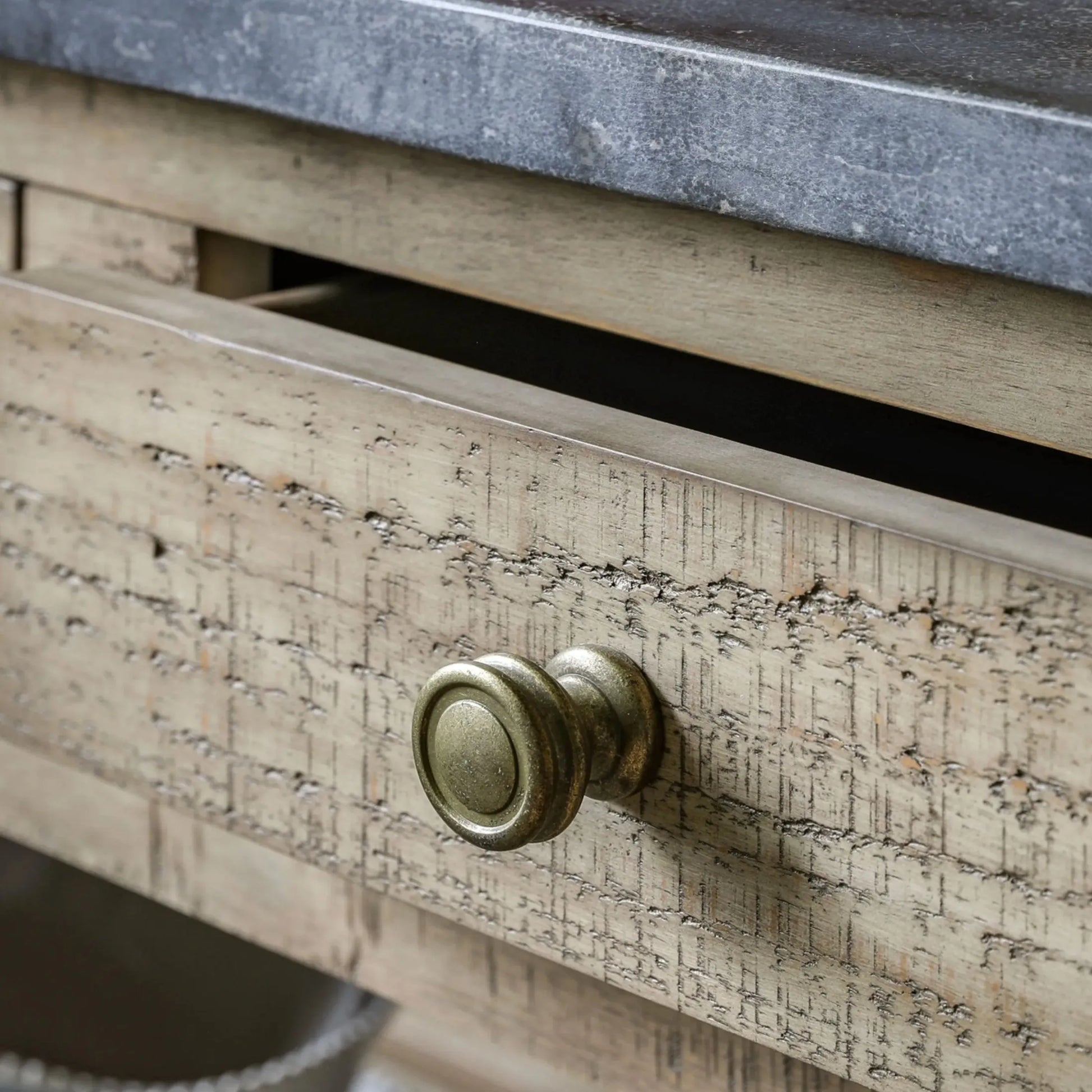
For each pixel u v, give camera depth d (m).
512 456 0.69
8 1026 0.97
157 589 0.76
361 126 0.74
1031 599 0.64
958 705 0.66
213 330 0.74
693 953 0.70
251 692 0.75
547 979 0.77
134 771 0.78
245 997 1.04
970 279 0.70
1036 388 0.69
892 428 0.77
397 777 0.73
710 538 0.67
